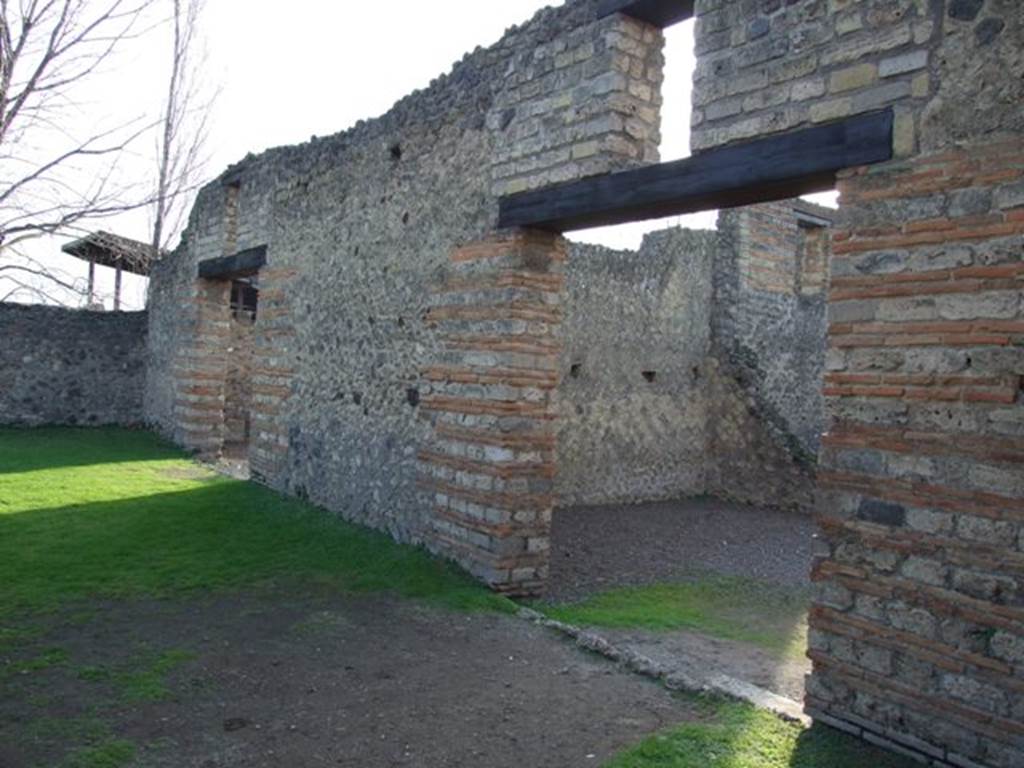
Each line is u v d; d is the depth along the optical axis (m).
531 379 6.57
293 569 6.97
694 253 12.77
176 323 14.24
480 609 6.09
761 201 5.27
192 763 3.74
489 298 6.72
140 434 14.98
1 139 5.14
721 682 4.92
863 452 4.19
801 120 4.59
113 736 3.95
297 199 10.05
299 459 9.60
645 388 12.20
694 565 8.54
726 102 4.99
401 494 7.70
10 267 6.25
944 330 3.92
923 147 4.06
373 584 6.59
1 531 7.67
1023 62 3.75
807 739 4.12
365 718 4.29
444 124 7.44
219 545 7.63
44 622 5.48
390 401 7.97
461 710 4.42
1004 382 3.71
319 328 9.37
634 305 12.05
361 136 8.75
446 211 7.33
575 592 7.15
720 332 12.84
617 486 11.84
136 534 7.82
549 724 4.27
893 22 4.22
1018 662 3.60
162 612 5.81
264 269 10.73
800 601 7.44
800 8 4.63
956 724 3.78
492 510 6.53
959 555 3.82
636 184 5.55
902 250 4.10
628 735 4.16
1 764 3.62
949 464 3.87
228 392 16.86
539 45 6.43
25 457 11.95
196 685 4.61
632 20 5.91
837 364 4.32
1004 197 3.77
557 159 6.18
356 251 8.73
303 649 5.24
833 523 4.28
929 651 3.89
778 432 12.12
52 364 15.39
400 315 7.89
